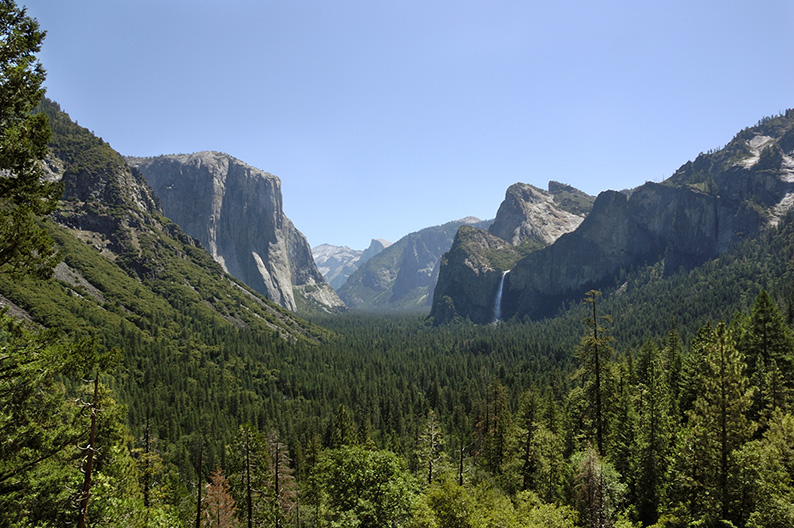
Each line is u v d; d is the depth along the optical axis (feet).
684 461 120.67
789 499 94.27
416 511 92.53
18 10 57.11
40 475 70.59
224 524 136.67
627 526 107.04
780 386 141.79
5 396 56.49
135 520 90.17
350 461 107.24
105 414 66.64
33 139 58.65
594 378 142.41
